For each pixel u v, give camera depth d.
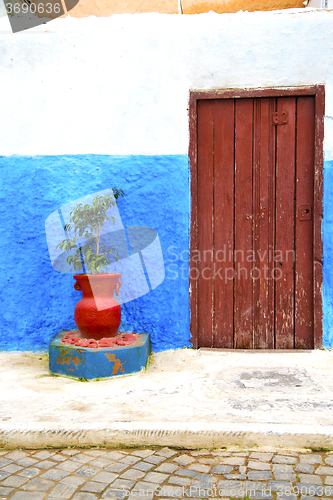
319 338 3.60
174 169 3.67
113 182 3.73
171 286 3.68
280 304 3.70
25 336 3.78
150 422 2.35
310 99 3.61
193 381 3.04
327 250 3.57
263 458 2.18
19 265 3.78
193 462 2.16
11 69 3.74
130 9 4.59
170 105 3.66
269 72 3.58
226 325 3.75
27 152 3.78
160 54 3.64
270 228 3.70
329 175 3.56
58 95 3.74
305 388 2.88
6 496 1.87
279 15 3.54
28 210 3.78
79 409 2.54
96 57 3.69
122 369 3.16
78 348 3.13
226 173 3.71
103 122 3.72
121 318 3.73
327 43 3.51
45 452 2.28
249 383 2.99
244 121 3.68
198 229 3.75
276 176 3.68
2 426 2.33
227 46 3.59
